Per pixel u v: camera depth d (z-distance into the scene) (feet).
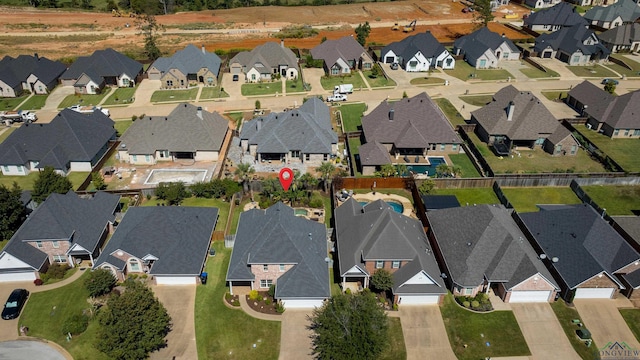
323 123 280.31
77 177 254.47
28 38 501.15
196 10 631.97
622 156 268.21
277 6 645.10
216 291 176.76
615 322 164.25
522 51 436.76
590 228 181.68
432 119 272.92
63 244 187.11
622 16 501.56
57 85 386.73
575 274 170.19
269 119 276.62
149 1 604.90
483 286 174.50
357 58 405.59
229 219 208.44
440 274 175.73
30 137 263.90
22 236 183.83
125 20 569.23
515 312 168.25
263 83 384.68
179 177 253.03
